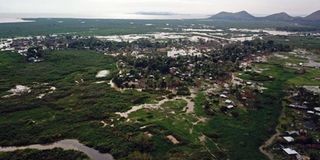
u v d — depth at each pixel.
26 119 107.38
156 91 140.75
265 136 96.69
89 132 97.88
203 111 116.56
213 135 96.31
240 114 114.25
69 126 102.31
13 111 114.44
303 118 110.56
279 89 146.50
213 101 127.06
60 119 107.94
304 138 93.06
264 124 105.62
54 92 136.50
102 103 124.25
